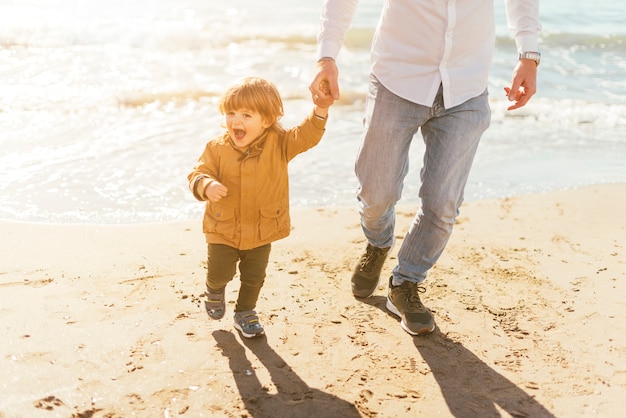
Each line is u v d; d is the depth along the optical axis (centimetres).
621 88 915
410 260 352
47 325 341
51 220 470
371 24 1160
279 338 345
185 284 393
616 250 464
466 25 313
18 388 293
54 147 606
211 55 960
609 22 1268
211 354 328
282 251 446
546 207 541
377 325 363
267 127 314
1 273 391
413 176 600
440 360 333
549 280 418
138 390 298
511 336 356
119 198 516
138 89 787
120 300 370
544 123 770
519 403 303
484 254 453
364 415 291
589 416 296
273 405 294
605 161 659
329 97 311
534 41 329
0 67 827
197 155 610
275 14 1216
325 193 556
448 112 324
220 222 317
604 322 371
